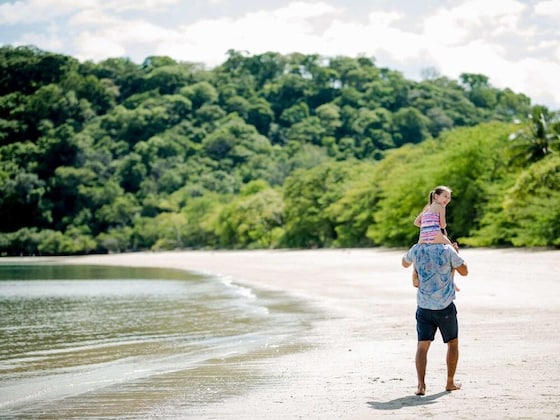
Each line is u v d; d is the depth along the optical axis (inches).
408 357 410.3
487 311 647.8
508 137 2383.1
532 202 1998.0
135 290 1370.6
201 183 6505.9
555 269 1241.4
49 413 299.6
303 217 3934.5
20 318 826.8
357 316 693.3
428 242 307.3
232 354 468.8
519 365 359.6
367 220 3356.3
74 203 6491.1
